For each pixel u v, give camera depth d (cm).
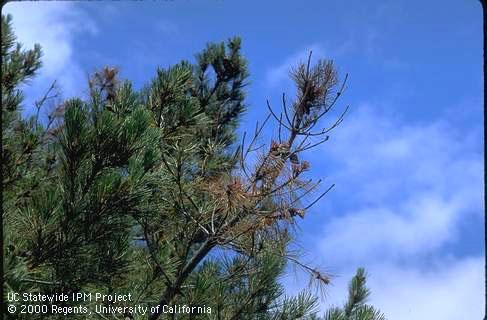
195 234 493
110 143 395
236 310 516
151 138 414
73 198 394
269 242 468
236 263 514
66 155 396
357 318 538
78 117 398
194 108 531
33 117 526
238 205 454
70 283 409
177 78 521
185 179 510
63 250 393
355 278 683
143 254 512
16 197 429
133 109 452
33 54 632
